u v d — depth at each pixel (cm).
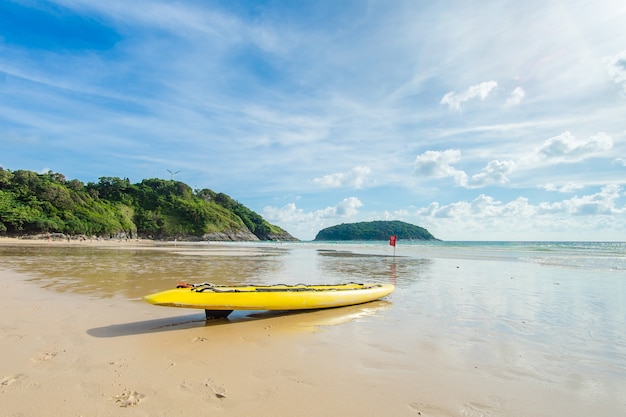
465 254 2927
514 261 2081
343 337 550
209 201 16062
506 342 528
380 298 848
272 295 676
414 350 490
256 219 17600
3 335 516
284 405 326
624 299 855
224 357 453
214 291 633
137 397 336
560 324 629
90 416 298
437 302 823
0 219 6112
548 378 401
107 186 12262
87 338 518
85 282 1035
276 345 507
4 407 309
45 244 4575
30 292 859
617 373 418
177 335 547
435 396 351
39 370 395
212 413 308
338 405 328
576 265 1788
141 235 11119
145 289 924
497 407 332
